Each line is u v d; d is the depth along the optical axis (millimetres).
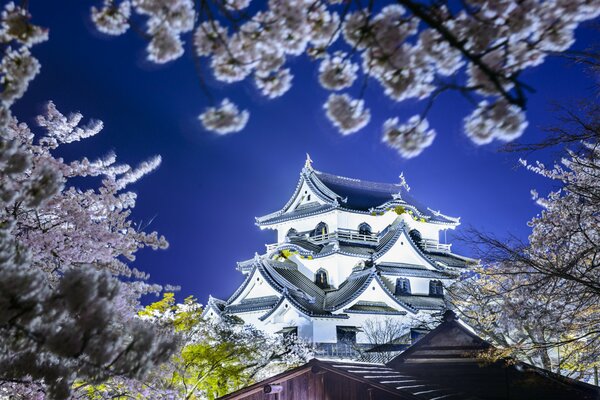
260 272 56125
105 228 13594
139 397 13031
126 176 14562
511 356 16031
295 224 66500
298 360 31609
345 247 60031
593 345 14391
